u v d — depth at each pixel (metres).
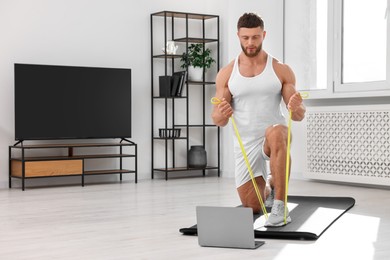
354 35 6.27
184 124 7.36
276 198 3.75
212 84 7.38
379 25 6.04
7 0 6.22
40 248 3.30
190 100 7.38
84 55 6.68
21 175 6.02
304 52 6.74
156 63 7.16
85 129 6.47
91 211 4.59
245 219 3.22
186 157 7.38
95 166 6.78
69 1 6.58
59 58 6.52
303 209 4.48
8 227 3.94
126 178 6.98
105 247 3.32
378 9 6.04
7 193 5.74
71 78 6.38
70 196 5.48
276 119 3.96
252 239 3.23
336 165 6.32
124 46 6.93
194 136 7.41
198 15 7.07
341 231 3.74
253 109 3.91
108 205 4.90
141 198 5.32
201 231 3.33
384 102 6.07
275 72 3.85
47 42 6.45
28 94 6.14
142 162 7.09
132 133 7.00
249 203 4.13
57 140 6.54
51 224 4.04
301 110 3.87
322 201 4.92
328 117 6.39
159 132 7.00
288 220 3.87
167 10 7.21
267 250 3.23
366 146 6.03
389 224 3.98
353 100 6.33
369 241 3.45
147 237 3.59
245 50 3.80
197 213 3.33
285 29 6.92
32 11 6.36
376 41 6.08
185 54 7.05
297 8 6.78
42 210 4.66
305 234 3.46
